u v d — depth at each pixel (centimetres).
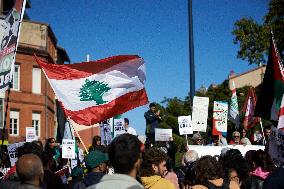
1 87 809
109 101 1060
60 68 1047
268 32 3103
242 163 603
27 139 1493
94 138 1109
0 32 827
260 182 702
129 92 1080
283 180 566
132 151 394
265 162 711
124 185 379
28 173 473
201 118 1440
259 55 3142
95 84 1055
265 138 1292
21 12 794
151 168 608
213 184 534
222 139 1508
